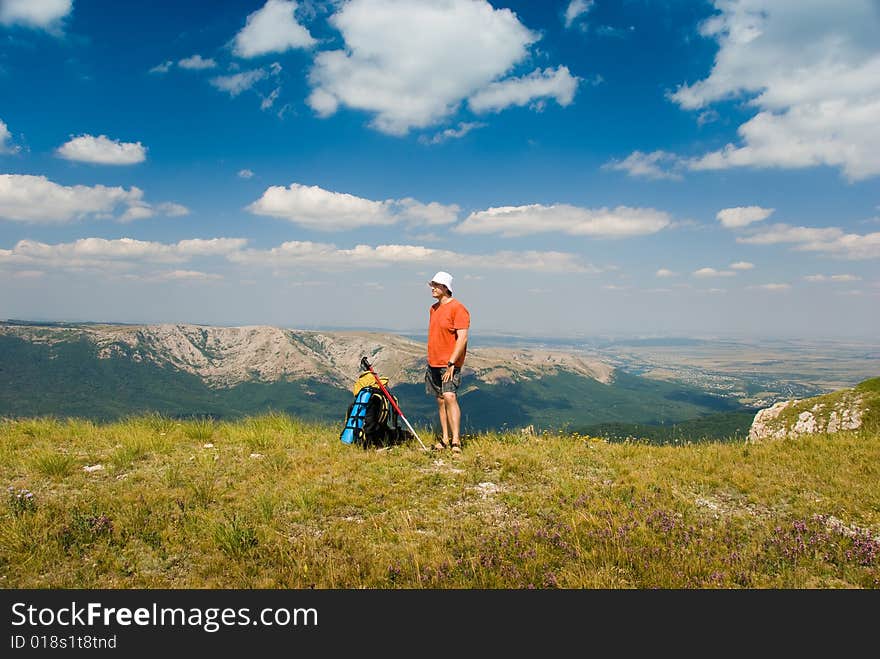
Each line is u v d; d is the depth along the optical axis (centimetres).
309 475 582
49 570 427
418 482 573
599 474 616
